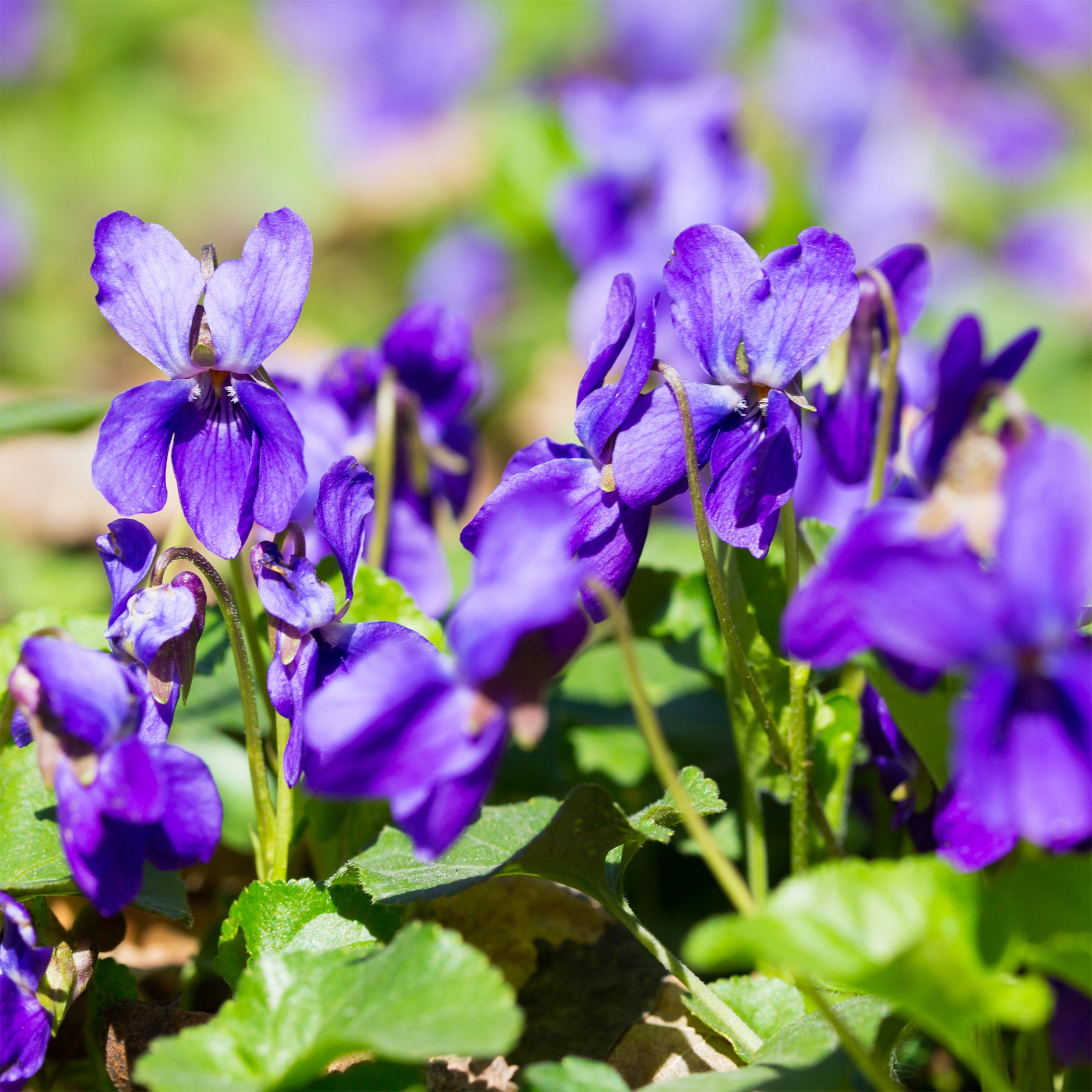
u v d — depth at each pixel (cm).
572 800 32
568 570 30
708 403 32
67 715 31
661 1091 31
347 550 32
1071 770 30
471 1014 30
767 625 35
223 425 32
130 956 35
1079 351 77
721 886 36
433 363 38
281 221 32
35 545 59
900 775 34
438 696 30
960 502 30
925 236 84
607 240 50
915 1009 30
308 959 31
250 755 33
